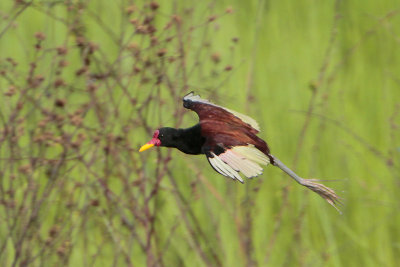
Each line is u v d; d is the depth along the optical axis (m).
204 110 9.30
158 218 12.40
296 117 14.38
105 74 11.13
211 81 12.55
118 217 12.09
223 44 15.51
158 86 11.30
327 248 12.52
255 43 14.05
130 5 11.48
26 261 10.74
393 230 13.00
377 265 12.58
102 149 11.27
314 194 12.96
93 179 11.76
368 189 13.40
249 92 13.02
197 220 12.61
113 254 12.02
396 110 13.72
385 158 12.88
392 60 16.27
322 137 13.98
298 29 16.61
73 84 11.59
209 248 12.23
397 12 16.84
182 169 12.97
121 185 12.47
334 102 14.93
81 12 11.32
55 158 11.37
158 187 11.50
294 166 12.84
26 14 15.61
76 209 11.17
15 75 10.97
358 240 12.74
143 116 12.29
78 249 11.88
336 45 16.28
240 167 7.75
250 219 12.05
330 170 13.64
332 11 17.31
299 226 12.28
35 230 10.81
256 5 16.94
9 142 10.51
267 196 13.01
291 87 15.04
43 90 10.96
